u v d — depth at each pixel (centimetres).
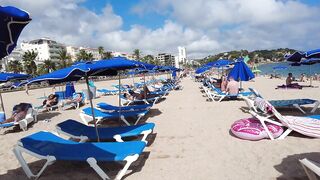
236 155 512
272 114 622
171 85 2109
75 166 508
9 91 4347
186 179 425
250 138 591
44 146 486
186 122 822
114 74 717
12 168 524
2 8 213
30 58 7006
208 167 466
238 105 1070
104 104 1007
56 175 471
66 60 8188
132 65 584
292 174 414
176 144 606
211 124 773
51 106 1303
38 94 2908
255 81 2705
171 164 490
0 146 696
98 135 584
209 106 1098
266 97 1349
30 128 905
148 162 507
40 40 10244
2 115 984
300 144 548
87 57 8400
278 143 561
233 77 1211
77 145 488
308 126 589
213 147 567
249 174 427
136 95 1339
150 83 2750
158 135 691
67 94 1638
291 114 861
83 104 1453
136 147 461
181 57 16875
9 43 251
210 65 1739
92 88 1722
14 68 6950
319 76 2755
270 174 421
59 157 436
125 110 908
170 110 1064
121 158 423
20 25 237
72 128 636
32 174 468
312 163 320
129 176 449
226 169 453
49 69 7431
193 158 513
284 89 1695
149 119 906
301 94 1405
